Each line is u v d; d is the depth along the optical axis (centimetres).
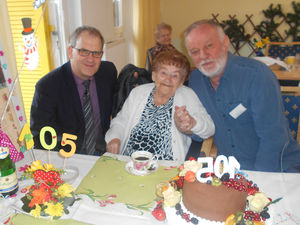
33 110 168
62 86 171
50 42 268
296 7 498
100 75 188
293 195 97
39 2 101
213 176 84
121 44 443
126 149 155
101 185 104
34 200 87
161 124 152
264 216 81
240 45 539
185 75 155
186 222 81
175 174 112
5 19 152
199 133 145
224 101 152
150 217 88
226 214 79
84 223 85
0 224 84
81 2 292
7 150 96
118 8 438
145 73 198
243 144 158
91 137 177
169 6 554
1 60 135
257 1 514
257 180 106
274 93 143
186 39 151
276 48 368
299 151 151
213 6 535
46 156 128
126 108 165
